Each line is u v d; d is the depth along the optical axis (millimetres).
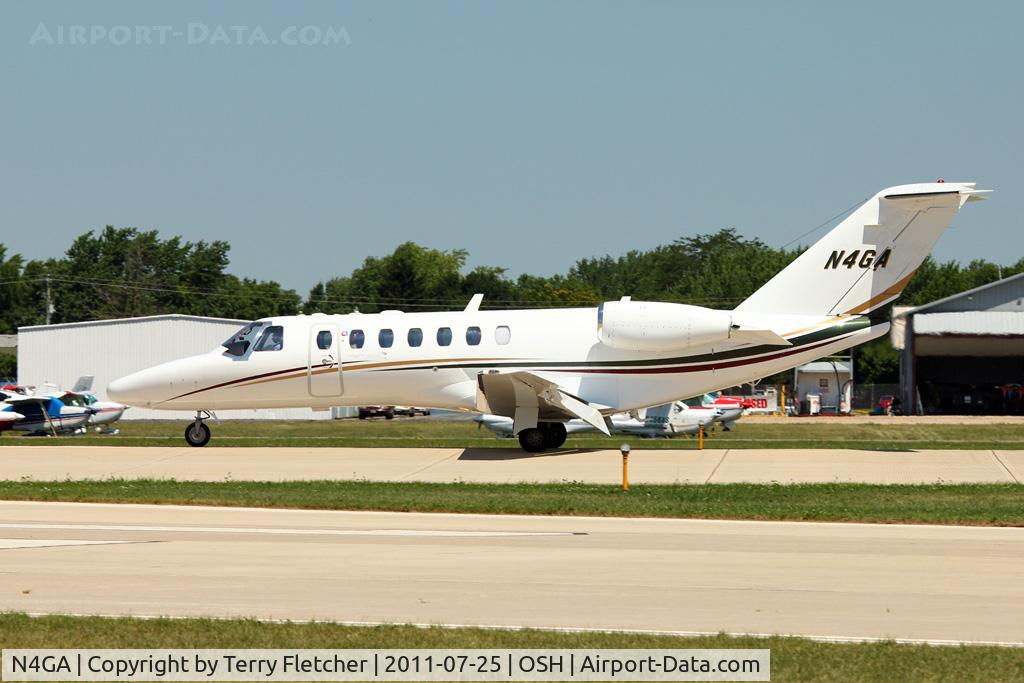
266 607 35406
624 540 47875
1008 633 32531
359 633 32094
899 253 85062
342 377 91500
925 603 35969
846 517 55062
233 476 75625
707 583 38781
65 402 137750
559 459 82562
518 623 33500
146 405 95188
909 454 84312
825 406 198500
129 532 50219
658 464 79250
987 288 187000
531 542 47281
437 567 41469
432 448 92062
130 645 31109
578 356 87875
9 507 59812
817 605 35625
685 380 86812
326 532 50250
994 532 50781
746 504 59875
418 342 90125
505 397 85688
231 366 93125
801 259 86438
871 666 29281
